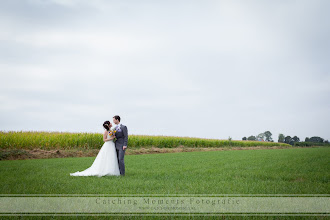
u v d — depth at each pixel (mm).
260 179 7926
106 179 7680
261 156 18531
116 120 9266
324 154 20203
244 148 42719
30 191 5660
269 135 65875
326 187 6520
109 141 9133
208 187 6395
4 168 10609
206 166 11930
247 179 7793
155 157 18734
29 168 10734
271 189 6156
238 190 6031
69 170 10195
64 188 6070
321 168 10773
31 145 22672
